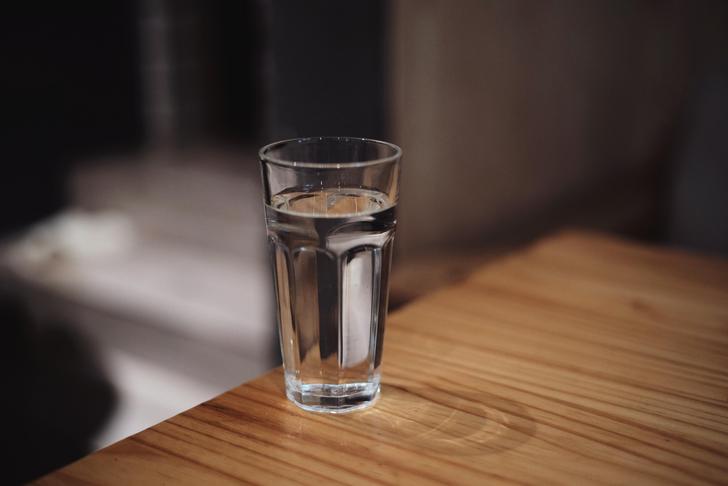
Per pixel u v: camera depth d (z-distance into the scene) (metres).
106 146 4.55
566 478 0.53
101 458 0.55
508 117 2.29
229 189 3.76
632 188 3.02
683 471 0.54
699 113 2.14
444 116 2.03
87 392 2.77
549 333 0.75
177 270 3.40
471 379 0.66
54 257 3.60
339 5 1.78
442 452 0.56
